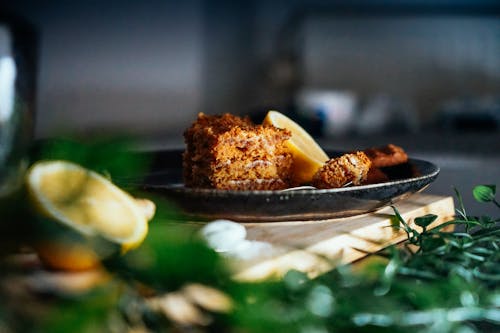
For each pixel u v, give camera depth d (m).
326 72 2.34
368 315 0.35
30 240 0.38
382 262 0.45
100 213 0.39
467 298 0.36
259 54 2.40
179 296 0.37
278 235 0.47
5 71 2.06
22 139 0.53
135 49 2.29
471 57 2.32
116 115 2.31
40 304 0.34
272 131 0.56
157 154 0.65
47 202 0.38
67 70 2.23
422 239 0.47
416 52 2.32
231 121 0.60
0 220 0.38
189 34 2.34
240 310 0.35
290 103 2.27
